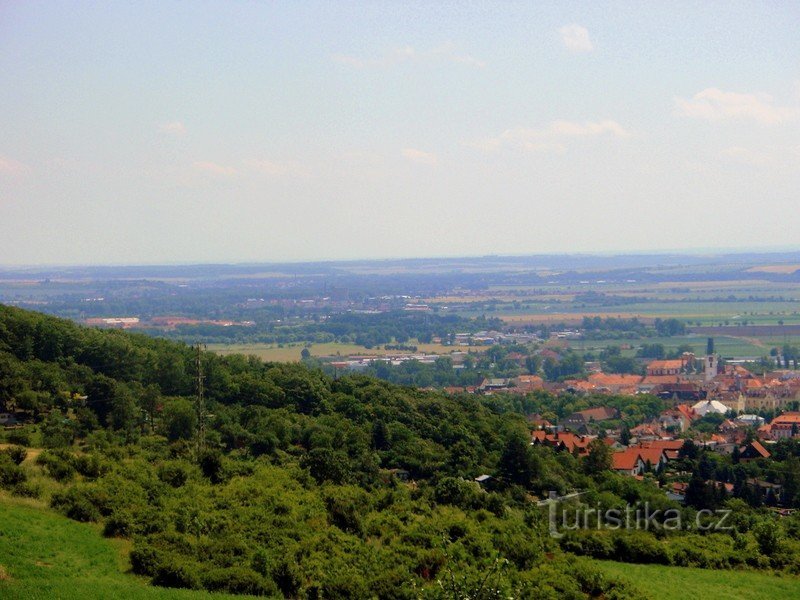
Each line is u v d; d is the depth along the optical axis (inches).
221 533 3644.2
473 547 3865.7
